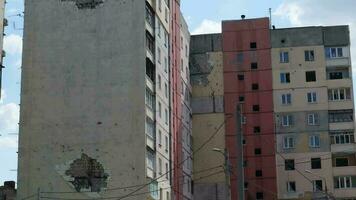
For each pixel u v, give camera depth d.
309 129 88.62
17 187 63.47
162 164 68.75
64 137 64.25
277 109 89.88
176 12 82.38
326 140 87.75
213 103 90.94
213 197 86.94
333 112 88.81
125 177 62.28
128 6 66.56
